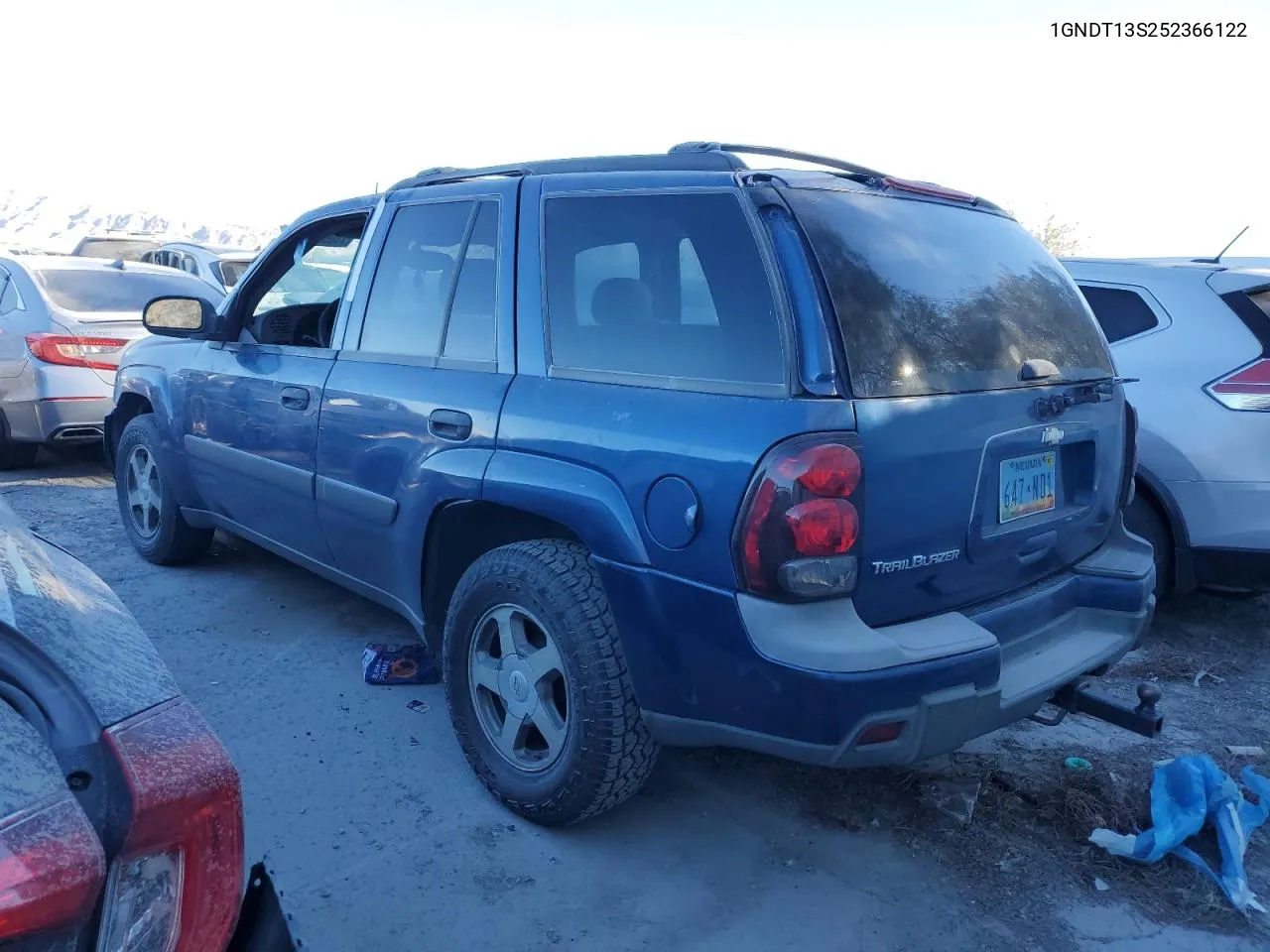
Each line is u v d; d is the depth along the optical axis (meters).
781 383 2.61
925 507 2.69
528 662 3.21
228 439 4.66
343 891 2.93
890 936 2.83
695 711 2.79
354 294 4.05
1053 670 3.05
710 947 2.76
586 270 3.16
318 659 4.49
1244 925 2.92
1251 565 4.69
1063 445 3.20
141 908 1.52
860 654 2.51
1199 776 3.27
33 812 1.38
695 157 3.07
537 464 3.07
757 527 2.52
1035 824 3.37
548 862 3.11
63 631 1.85
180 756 1.62
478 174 3.70
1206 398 4.71
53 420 7.46
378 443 3.70
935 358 2.79
